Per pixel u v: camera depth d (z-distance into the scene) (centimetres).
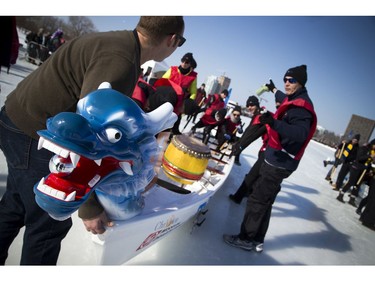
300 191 595
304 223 407
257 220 255
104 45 101
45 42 1137
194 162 213
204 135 461
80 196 91
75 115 81
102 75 97
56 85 106
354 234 430
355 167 606
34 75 115
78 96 109
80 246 187
